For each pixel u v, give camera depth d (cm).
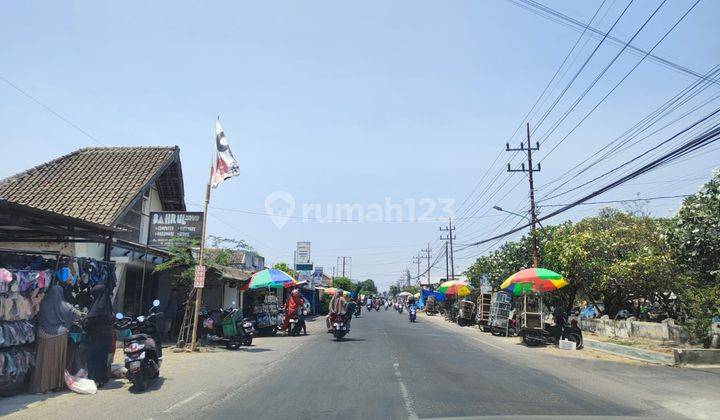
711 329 1795
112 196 1920
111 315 1059
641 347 1908
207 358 1516
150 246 1905
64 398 923
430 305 5600
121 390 1005
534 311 2550
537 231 3200
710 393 1043
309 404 876
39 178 2117
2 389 923
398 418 776
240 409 841
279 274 2327
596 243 2531
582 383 1142
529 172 2862
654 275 2316
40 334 955
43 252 1053
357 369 1294
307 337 2317
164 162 2173
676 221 1741
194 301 1862
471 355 1644
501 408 850
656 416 822
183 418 781
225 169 1719
